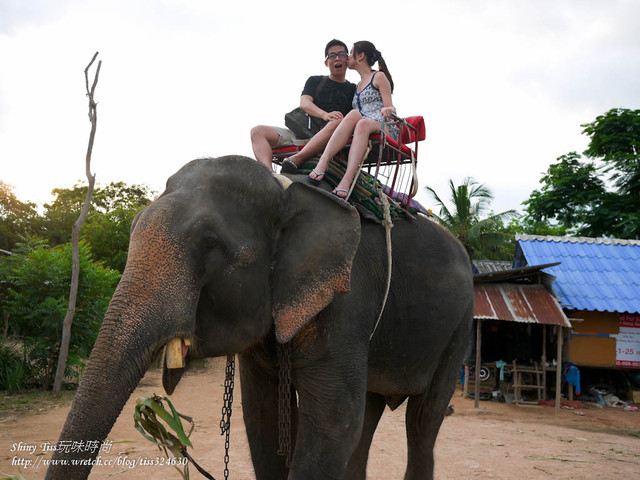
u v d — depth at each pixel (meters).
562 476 5.40
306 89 3.63
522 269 11.56
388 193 3.27
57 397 8.81
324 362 2.59
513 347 13.44
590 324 12.82
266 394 2.94
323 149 3.09
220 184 2.34
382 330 3.06
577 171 24.75
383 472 5.19
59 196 36.22
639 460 6.49
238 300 2.27
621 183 23.30
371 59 3.65
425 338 3.28
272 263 2.44
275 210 2.47
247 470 5.05
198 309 2.21
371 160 3.30
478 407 10.92
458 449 6.59
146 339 1.93
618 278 13.30
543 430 8.66
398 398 3.66
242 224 2.33
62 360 9.00
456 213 27.33
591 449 7.12
